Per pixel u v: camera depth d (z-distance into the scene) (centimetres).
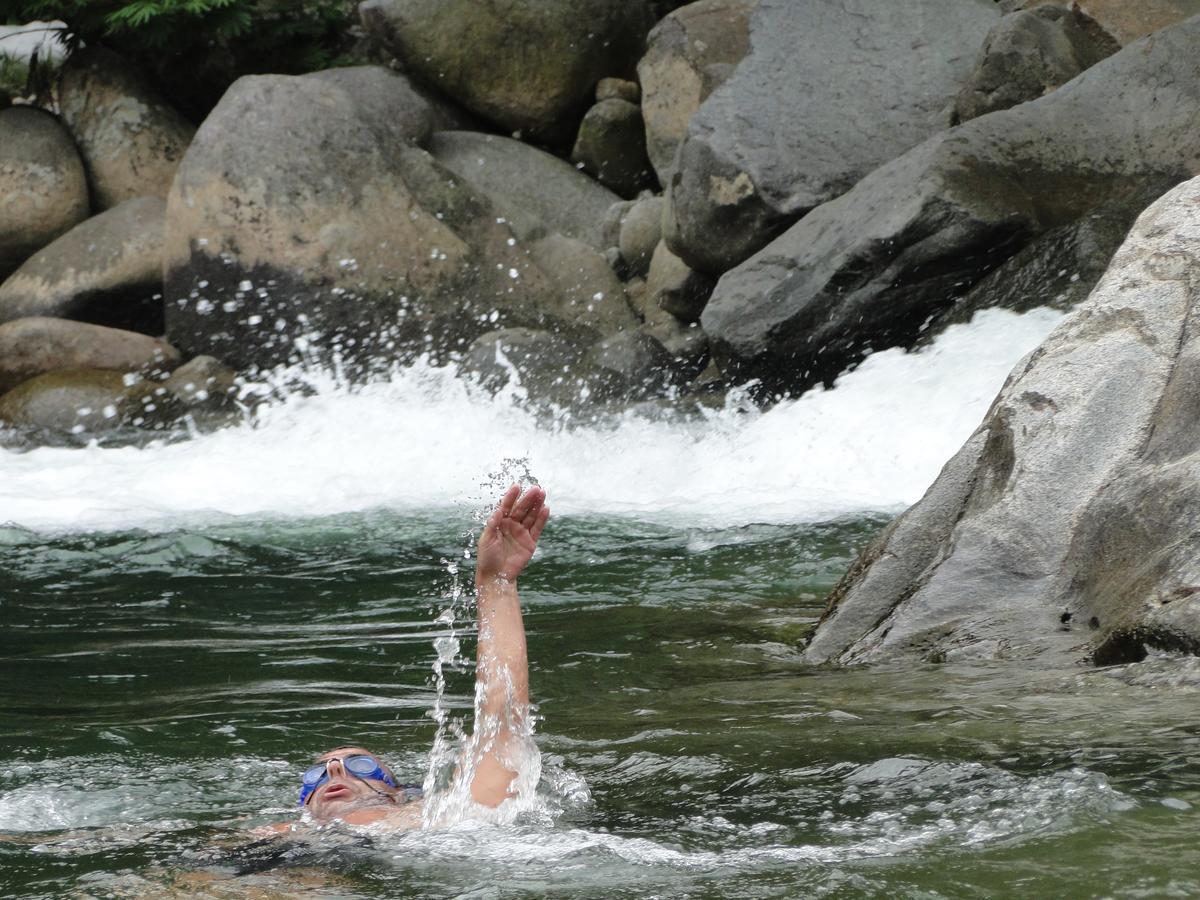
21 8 7000
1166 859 1028
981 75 4750
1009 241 4300
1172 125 4328
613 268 6262
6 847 1255
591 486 3781
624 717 1711
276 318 5606
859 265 4409
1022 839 1096
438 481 3941
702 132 5106
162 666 2162
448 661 2162
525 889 1077
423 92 6994
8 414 5316
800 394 4662
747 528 3136
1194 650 1588
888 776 1315
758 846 1150
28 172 6444
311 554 3114
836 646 2009
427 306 5697
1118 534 1852
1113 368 2052
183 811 1412
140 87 6844
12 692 2000
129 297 6000
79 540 3281
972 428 3606
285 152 5669
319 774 1373
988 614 1895
